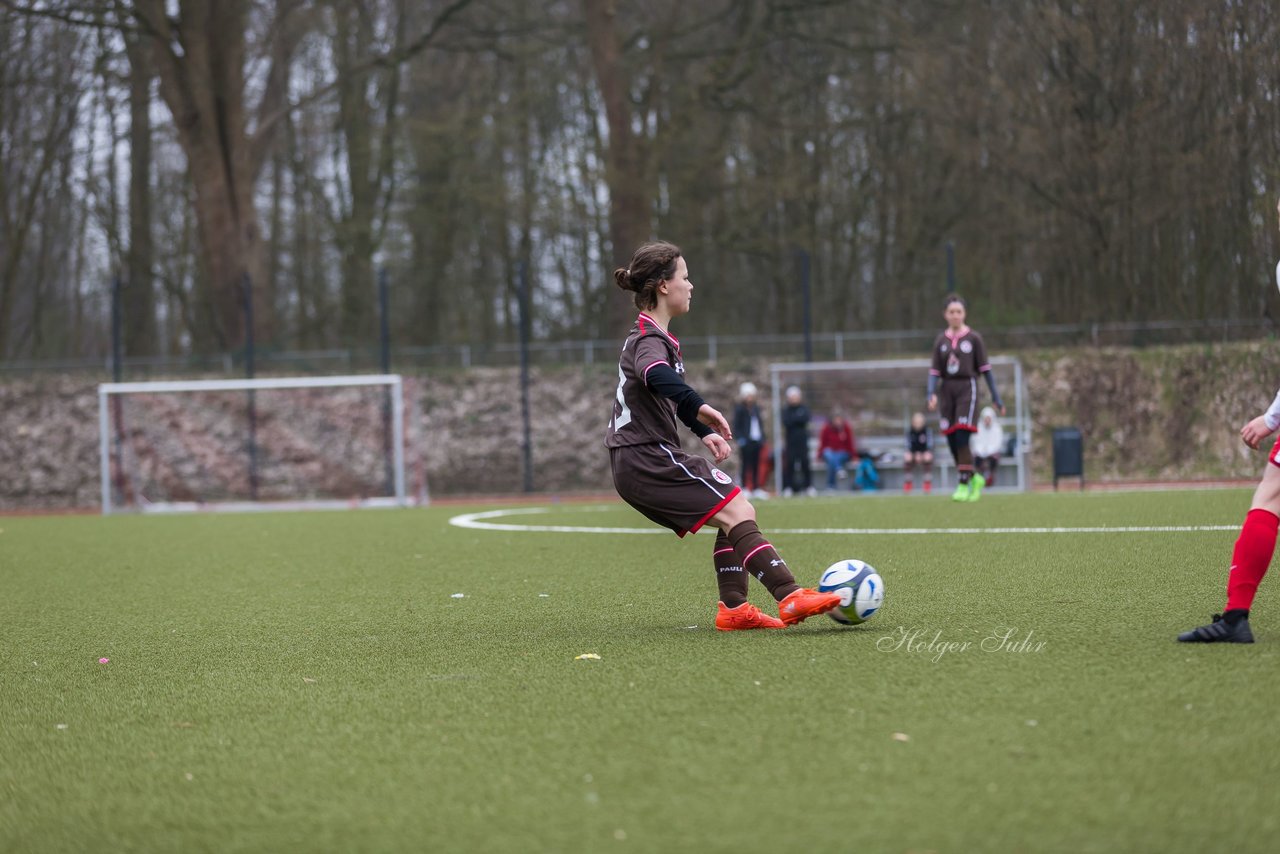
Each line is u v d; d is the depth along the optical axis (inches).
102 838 412.2
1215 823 378.3
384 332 3882.9
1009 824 382.6
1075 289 4119.1
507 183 5128.0
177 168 5861.2
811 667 641.6
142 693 665.0
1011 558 1171.9
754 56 4365.2
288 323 5856.3
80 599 1139.9
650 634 793.6
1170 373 3663.9
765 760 463.2
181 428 3937.0
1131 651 650.8
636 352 760.3
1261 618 756.6
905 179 4933.6
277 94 5073.8
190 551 1692.9
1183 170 3590.1
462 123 4933.6
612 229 4429.1
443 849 382.3
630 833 387.9
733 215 4790.8
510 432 4094.5
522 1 4785.9
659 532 1771.7
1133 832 372.5
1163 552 1166.3
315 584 1202.6
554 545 1573.6
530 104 5073.8
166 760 511.8
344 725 558.6
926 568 1115.9
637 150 4421.8
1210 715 504.7
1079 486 3282.5
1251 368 3535.9
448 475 4050.2
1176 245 3772.1
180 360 4190.5
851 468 3277.6
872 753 466.3
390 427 3978.8
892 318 4968.0
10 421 4252.0
